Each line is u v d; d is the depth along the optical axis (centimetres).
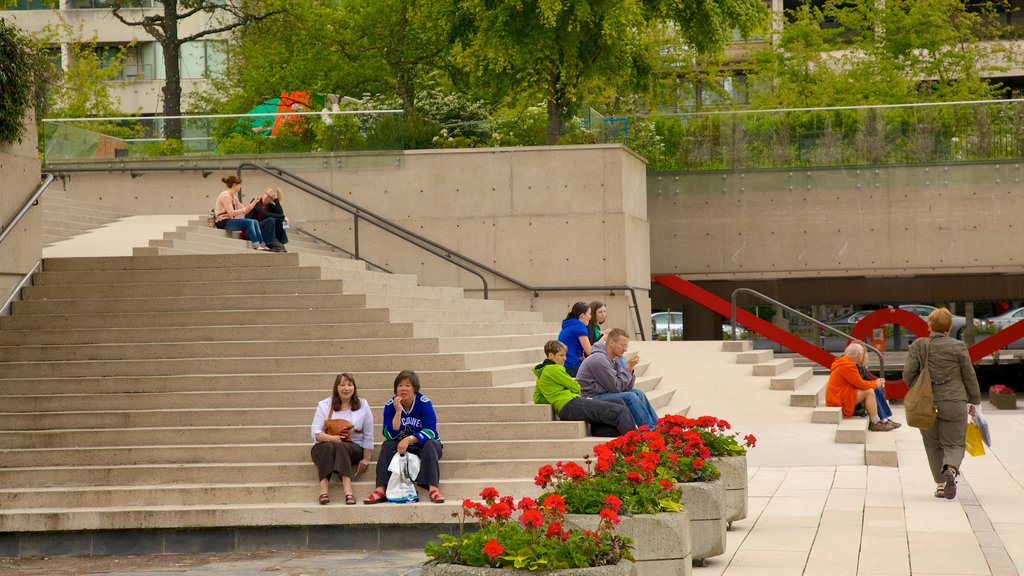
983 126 2422
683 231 2480
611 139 2475
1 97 1261
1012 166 2411
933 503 1079
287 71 3541
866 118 2455
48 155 2161
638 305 2220
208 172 2136
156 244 1481
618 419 1100
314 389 1172
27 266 1347
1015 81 5375
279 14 3269
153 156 2147
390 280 1595
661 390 1628
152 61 5362
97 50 5388
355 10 3522
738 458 952
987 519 988
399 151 2147
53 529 992
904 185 2439
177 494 1023
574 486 676
